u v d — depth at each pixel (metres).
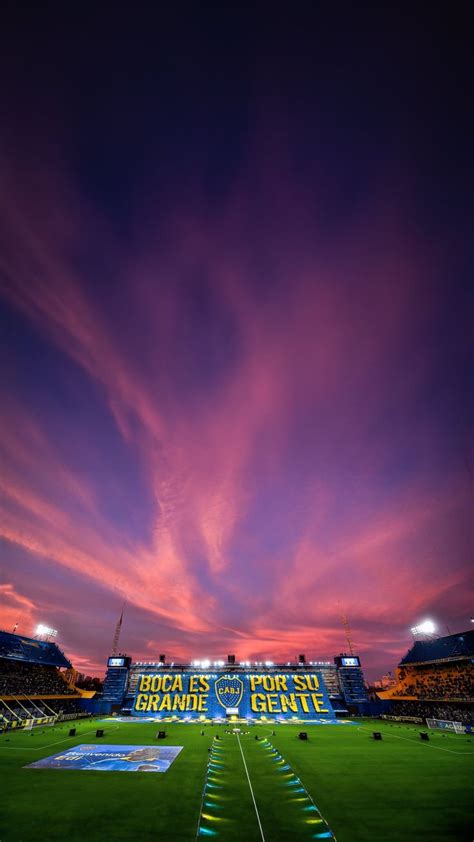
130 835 17.45
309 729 54.09
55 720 58.09
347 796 22.97
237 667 80.50
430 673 77.25
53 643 86.56
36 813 19.97
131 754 34.41
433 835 17.39
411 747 38.78
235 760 32.69
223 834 17.61
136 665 80.75
